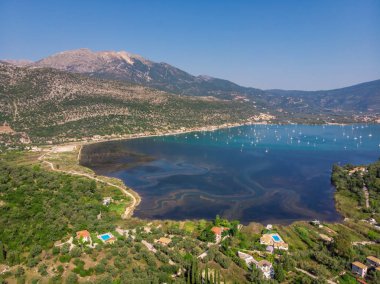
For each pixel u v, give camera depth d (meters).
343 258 124.12
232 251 126.75
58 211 143.00
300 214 172.88
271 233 144.25
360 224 157.38
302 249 132.75
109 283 99.94
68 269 106.69
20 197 148.38
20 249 115.12
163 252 122.81
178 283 100.56
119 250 118.06
